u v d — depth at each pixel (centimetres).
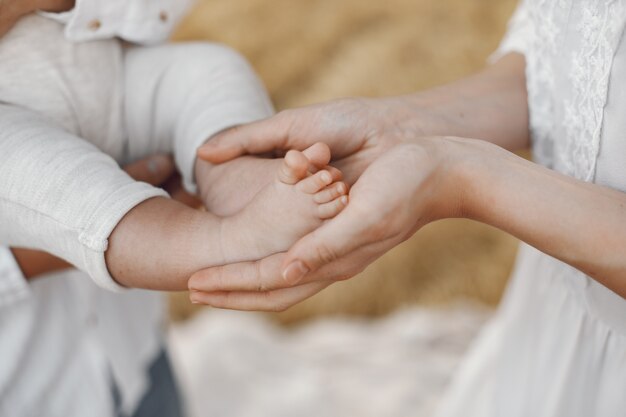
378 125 76
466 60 212
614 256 67
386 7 228
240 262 69
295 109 76
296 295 69
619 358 82
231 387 159
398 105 78
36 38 78
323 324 182
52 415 95
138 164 85
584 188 68
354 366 164
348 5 230
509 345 98
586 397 86
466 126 81
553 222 67
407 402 151
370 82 211
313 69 223
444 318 177
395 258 185
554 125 81
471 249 189
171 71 86
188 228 71
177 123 85
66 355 95
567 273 82
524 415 96
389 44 218
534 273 93
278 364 167
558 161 81
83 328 96
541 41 79
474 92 83
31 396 93
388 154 66
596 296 79
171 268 71
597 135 73
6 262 82
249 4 232
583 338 85
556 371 90
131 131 87
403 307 184
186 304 189
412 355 165
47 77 79
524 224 68
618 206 67
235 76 85
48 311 92
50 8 78
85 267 72
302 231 67
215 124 80
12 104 78
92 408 97
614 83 71
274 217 67
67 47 80
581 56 73
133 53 87
